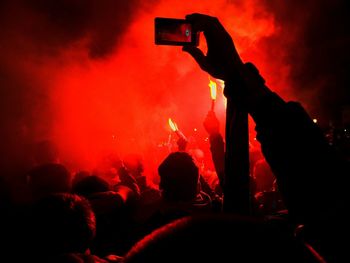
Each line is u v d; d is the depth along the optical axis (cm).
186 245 45
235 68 83
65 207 141
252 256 44
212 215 50
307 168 67
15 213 187
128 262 48
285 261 45
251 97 76
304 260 46
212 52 93
